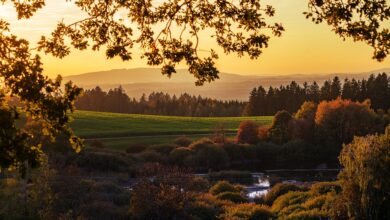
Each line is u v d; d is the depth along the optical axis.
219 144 83.81
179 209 38.12
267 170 74.69
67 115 8.41
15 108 7.86
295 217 34.50
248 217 38.00
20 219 33.91
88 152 65.50
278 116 95.38
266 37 10.11
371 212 31.05
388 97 142.12
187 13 10.22
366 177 31.06
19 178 34.84
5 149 7.55
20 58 8.00
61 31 10.14
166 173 43.12
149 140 92.31
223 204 43.38
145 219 37.91
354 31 9.34
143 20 10.23
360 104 97.00
